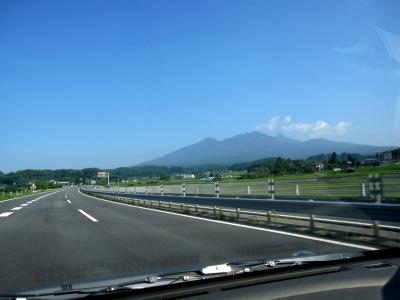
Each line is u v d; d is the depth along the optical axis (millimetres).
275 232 10258
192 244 8812
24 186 89500
